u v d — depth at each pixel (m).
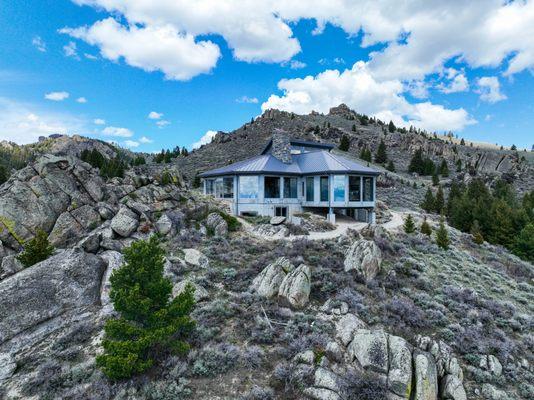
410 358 12.51
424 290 19.39
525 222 39.91
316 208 38.25
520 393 12.69
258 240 26.00
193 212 28.27
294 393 11.15
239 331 14.25
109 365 10.78
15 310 14.12
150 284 12.21
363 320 15.34
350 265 19.77
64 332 14.05
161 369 11.74
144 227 23.66
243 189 35.06
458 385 12.37
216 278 18.91
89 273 17.00
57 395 10.71
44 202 22.23
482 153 119.50
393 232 30.77
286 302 16.28
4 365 12.07
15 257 18.67
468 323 16.27
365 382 11.66
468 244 34.06
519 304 20.38
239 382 11.52
